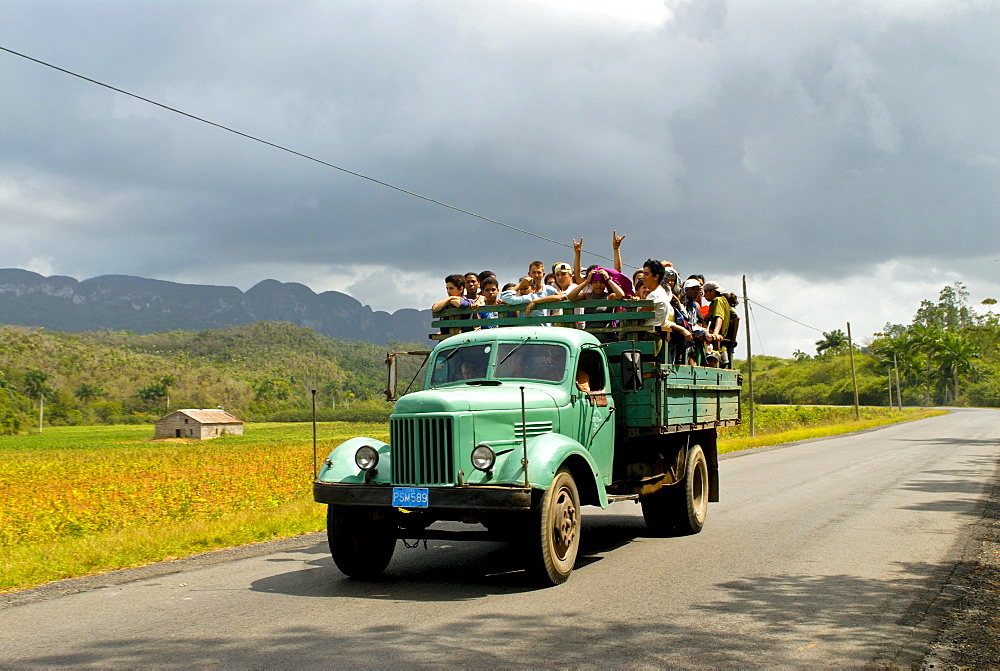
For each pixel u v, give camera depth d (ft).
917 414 270.05
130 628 20.35
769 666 17.20
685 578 26.17
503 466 24.97
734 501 46.65
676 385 33.91
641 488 32.35
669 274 35.81
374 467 26.14
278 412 504.02
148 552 31.07
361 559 26.50
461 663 17.31
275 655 17.90
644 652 18.11
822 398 423.64
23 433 359.25
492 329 31.14
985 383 402.52
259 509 48.67
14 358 519.60
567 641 18.95
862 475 61.67
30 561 29.17
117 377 547.90
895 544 32.14
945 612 21.76
